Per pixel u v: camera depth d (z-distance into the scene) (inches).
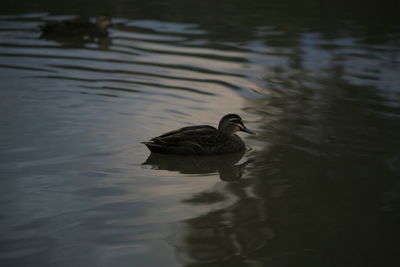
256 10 1072.2
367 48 799.1
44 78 637.3
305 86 627.2
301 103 566.9
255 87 620.4
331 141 460.1
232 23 959.0
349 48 800.3
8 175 378.6
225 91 603.8
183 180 384.5
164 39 848.3
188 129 447.8
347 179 381.7
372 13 1051.9
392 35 877.2
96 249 283.7
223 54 762.8
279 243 295.3
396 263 275.6
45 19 983.0
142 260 274.5
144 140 458.9
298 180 381.1
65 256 275.1
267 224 317.7
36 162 404.5
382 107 552.1
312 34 883.4
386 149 440.1
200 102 565.0
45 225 307.6
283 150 441.1
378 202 346.0
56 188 359.6
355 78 659.4
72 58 737.0
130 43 828.6
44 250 280.5
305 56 757.3
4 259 270.1
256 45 814.5
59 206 333.1
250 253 284.7
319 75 670.5
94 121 501.4
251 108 550.0
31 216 318.0
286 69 695.1
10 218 314.7
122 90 599.2
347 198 352.2
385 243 295.7
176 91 599.5
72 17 999.6
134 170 399.2
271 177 388.5
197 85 623.2
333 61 733.3
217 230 308.7
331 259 279.1
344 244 295.3
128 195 354.0
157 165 413.4
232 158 435.2
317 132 482.0
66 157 416.5
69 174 384.8
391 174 389.4
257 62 725.3
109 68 688.4
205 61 726.5
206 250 286.0
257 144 457.1
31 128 478.3
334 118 520.1
